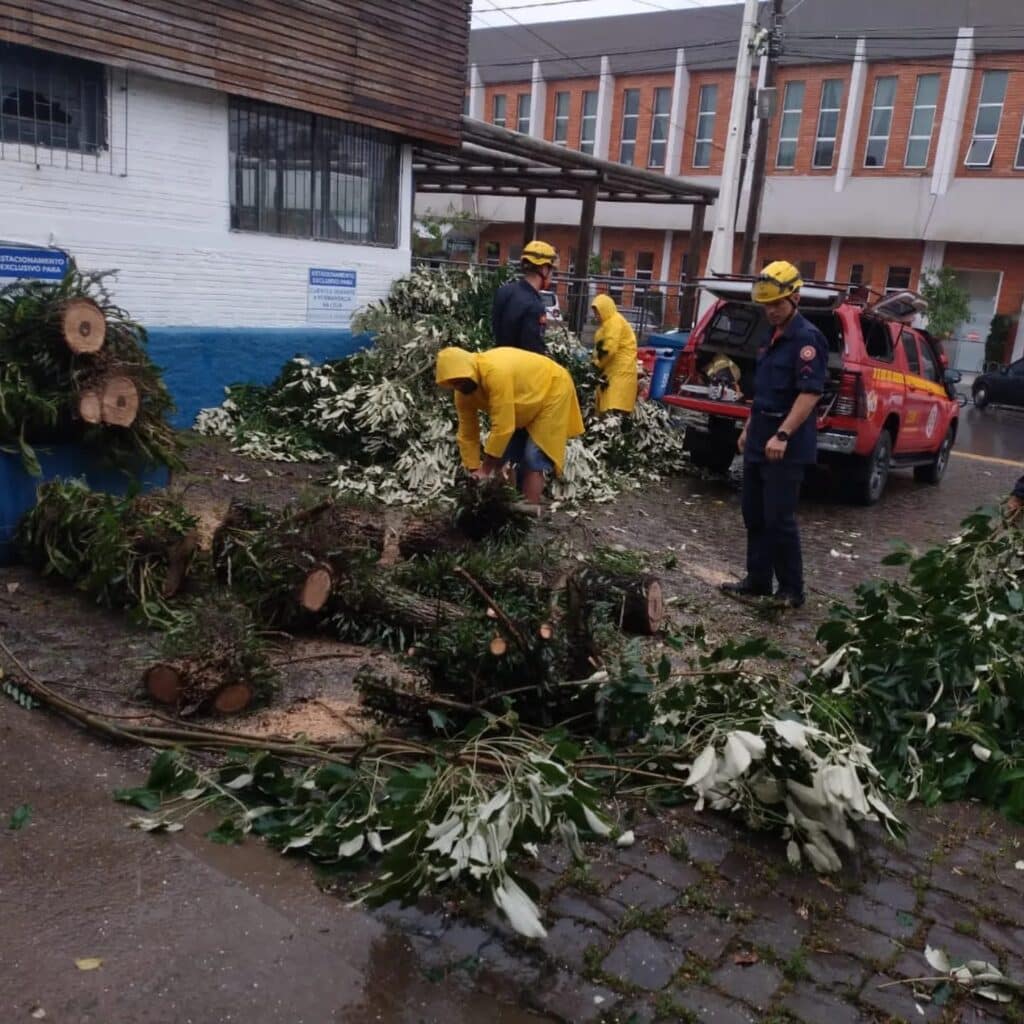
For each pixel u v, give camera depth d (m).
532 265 8.23
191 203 9.80
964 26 30.36
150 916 3.04
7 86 8.29
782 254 35.16
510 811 3.02
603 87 37.56
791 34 33.00
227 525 5.62
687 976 2.97
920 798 4.18
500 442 6.73
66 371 6.08
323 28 10.43
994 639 4.57
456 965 2.95
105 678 4.63
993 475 14.06
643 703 4.04
